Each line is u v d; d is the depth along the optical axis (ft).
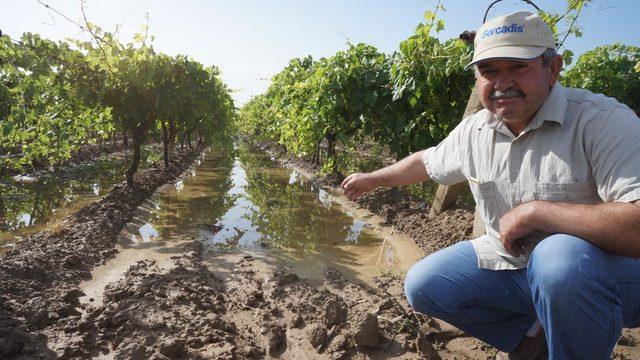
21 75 20.12
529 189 6.69
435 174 8.68
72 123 33.83
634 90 37.24
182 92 34.09
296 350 10.41
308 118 32.63
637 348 10.07
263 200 30.12
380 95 27.07
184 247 18.67
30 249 16.66
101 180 39.04
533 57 5.99
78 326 10.86
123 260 17.02
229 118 72.79
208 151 75.00
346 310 11.62
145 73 26.84
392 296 13.39
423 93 24.32
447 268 8.02
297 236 21.07
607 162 5.74
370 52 29.78
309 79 33.27
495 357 9.59
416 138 25.52
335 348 10.13
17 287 12.74
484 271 7.73
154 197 30.50
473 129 7.79
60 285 13.85
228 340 10.50
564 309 5.86
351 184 9.57
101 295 13.60
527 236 6.99
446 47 23.26
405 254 18.26
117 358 9.46
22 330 10.37
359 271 16.12
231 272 15.87
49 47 23.18
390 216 23.71
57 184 36.09
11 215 25.17
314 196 32.07
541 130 6.55
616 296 5.90
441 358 9.98
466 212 19.66
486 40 6.39
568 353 6.10
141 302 12.10
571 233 5.92
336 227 22.89
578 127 6.15
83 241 17.81
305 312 12.34
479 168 7.57
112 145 70.38
